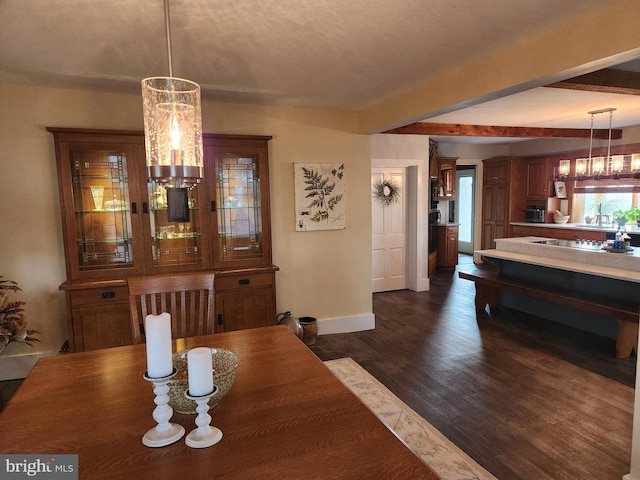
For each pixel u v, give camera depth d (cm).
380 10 191
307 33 217
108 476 103
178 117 134
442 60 262
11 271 324
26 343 329
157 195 338
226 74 288
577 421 259
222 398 141
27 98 317
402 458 109
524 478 207
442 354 371
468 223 977
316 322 406
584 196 715
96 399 142
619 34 185
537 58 225
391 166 590
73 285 306
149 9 186
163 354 117
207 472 104
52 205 329
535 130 563
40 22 200
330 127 413
